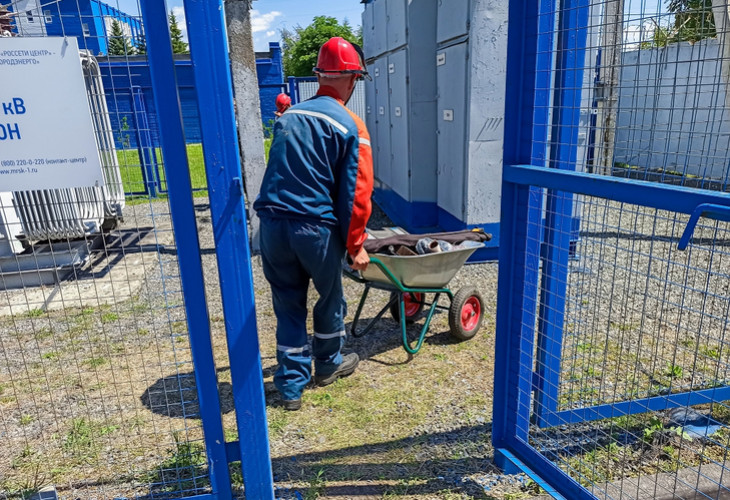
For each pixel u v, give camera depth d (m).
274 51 22.16
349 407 3.46
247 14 6.00
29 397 3.77
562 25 2.50
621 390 3.39
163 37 2.00
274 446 3.10
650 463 2.77
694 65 4.27
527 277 2.61
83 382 3.95
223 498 2.54
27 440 3.23
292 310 3.42
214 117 2.08
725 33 2.37
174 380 3.91
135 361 4.25
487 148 6.01
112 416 3.47
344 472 2.84
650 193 1.86
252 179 6.59
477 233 4.17
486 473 2.81
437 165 7.20
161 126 2.08
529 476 2.62
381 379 3.80
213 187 2.15
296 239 3.08
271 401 3.56
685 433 2.95
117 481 2.80
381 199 9.74
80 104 2.12
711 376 3.54
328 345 3.59
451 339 4.41
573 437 3.03
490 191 6.16
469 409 3.39
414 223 7.47
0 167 2.12
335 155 3.07
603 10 2.67
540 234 2.60
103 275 6.35
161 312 5.24
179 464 2.90
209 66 2.04
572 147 2.68
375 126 9.84
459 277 5.94
